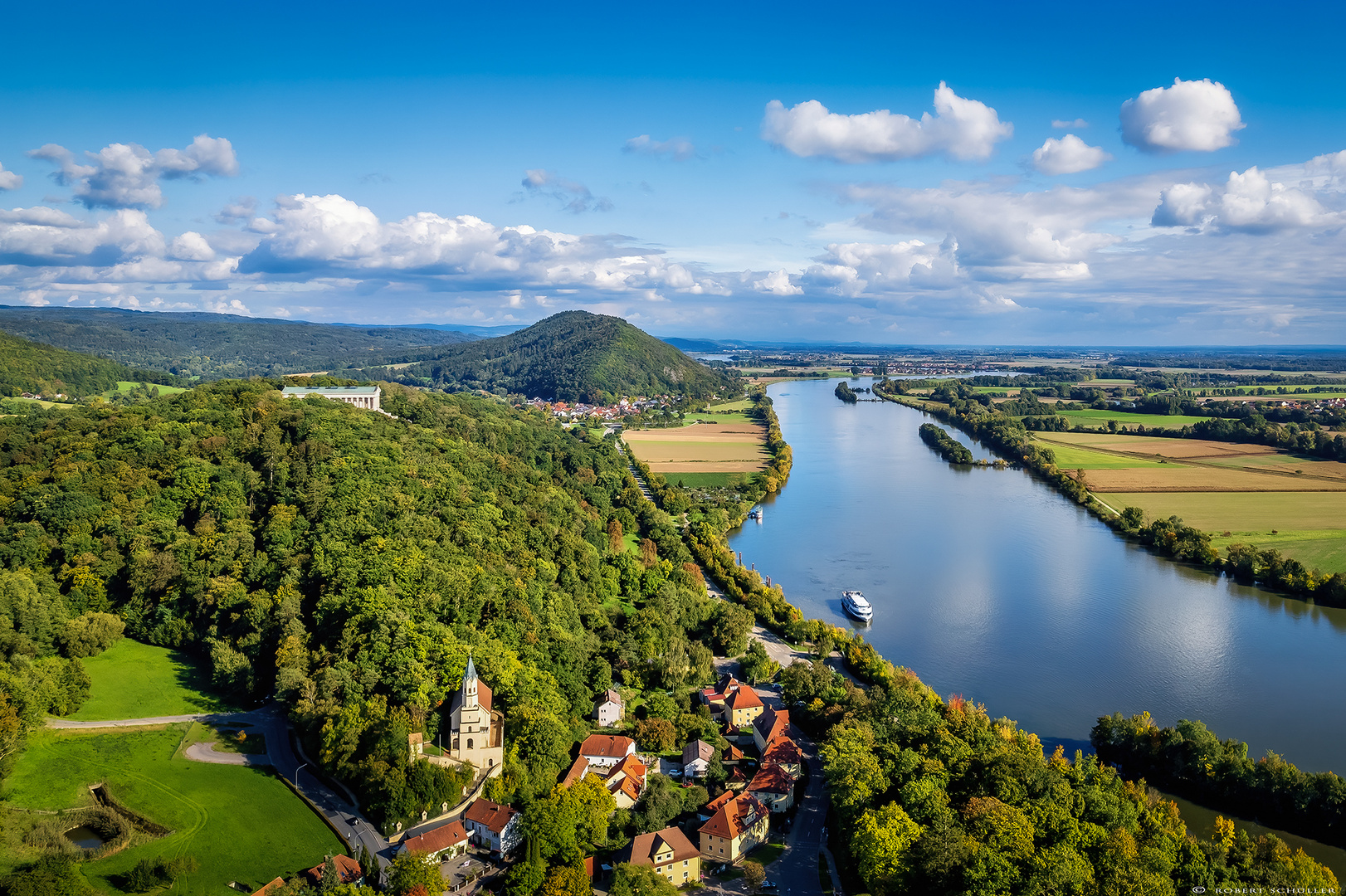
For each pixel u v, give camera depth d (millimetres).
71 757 154875
